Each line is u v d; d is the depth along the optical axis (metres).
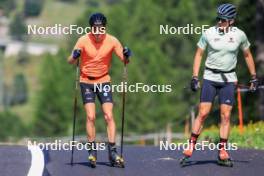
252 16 91.19
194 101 173.88
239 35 30.95
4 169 30.94
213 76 31.23
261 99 75.06
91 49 30.89
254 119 85.00
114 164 31.44
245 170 30.77
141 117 179.62
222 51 30.86
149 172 30.20
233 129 49.31
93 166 31.28
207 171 30.47
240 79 91.94
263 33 80.50
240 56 91.56
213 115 82.94
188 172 30.23
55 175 29.42
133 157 34.75
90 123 31.22
